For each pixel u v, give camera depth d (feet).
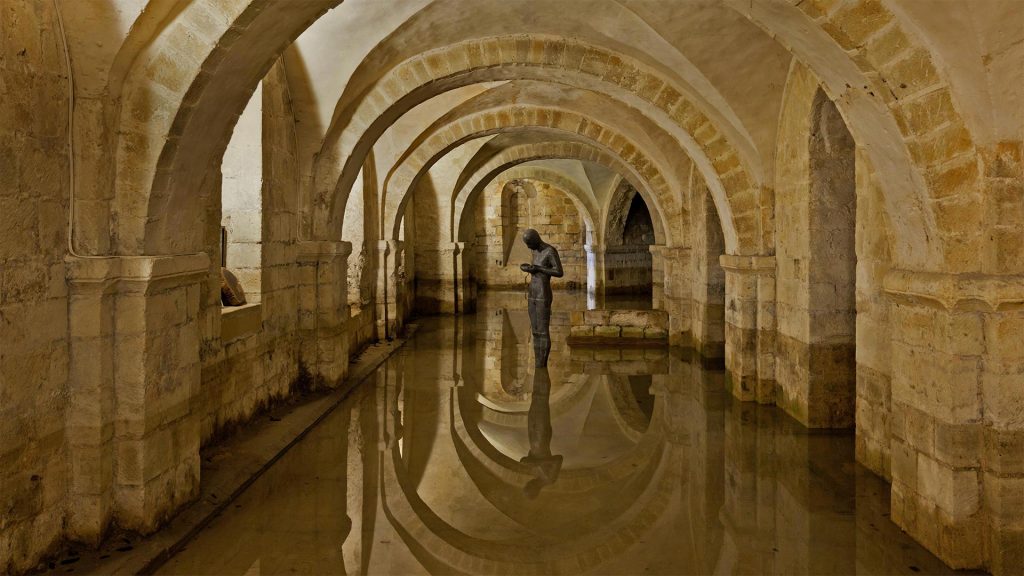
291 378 23.34
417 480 16.65
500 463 18.22
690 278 36.50
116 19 10.61
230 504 14.55
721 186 23.39
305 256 23.70
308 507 14.61
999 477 10.52
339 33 20.22
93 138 11.02
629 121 35.63
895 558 11.58
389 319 39.06
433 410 23.99
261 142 19.76
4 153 9.61
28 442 10.24
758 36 19.08
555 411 24.06
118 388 11.58
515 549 12.67
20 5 9.90
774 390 23.07
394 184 38.60
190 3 11.06
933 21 9.93
